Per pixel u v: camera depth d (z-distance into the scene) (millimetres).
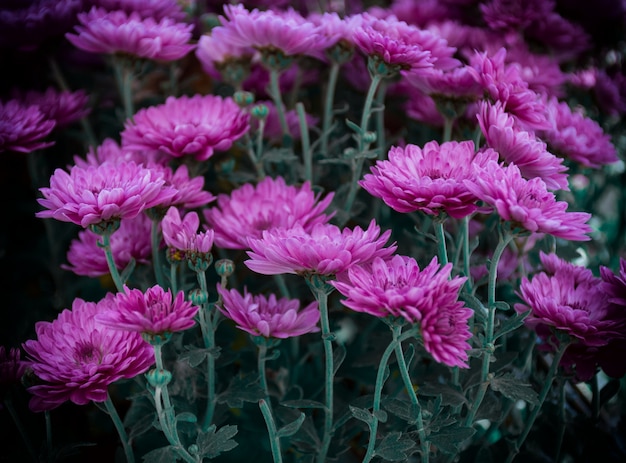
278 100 592
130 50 570
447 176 456
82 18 572
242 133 551
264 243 427
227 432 448
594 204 792
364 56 677
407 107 661
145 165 532
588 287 504
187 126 529
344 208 599
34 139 562
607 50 840
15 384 496
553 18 710
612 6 772
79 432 586
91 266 540
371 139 554
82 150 762
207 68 641
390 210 687
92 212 436
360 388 627
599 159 574
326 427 491
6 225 744
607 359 492
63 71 737
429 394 492
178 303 412
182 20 715
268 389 559
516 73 513
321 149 644
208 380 502
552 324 467
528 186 422
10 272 729
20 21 625
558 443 541
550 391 604
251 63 628
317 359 607
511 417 639
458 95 560
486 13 715
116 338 452
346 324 652
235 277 618
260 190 534
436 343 386
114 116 751
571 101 795
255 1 753
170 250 466
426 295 395
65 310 470
